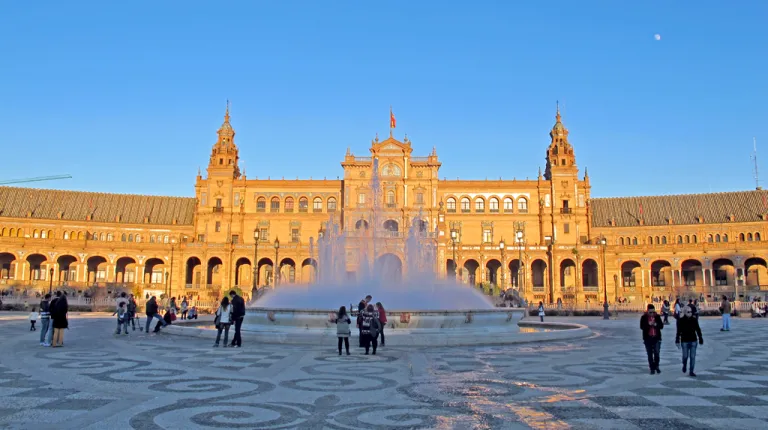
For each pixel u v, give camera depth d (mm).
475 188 128250
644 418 13664
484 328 34938
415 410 14430
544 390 17250
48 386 17344
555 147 130000
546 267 117750
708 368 22250
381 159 122188
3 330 40125
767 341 34875
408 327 33188
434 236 115688
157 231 130250
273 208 127938
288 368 21625
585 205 128625
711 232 123062
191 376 19531
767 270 114812
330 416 13695
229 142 132375
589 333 39625
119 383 18000
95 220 126500
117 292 107000
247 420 13195
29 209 124750
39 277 119000
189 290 115375
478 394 16562
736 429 12656
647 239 126938
